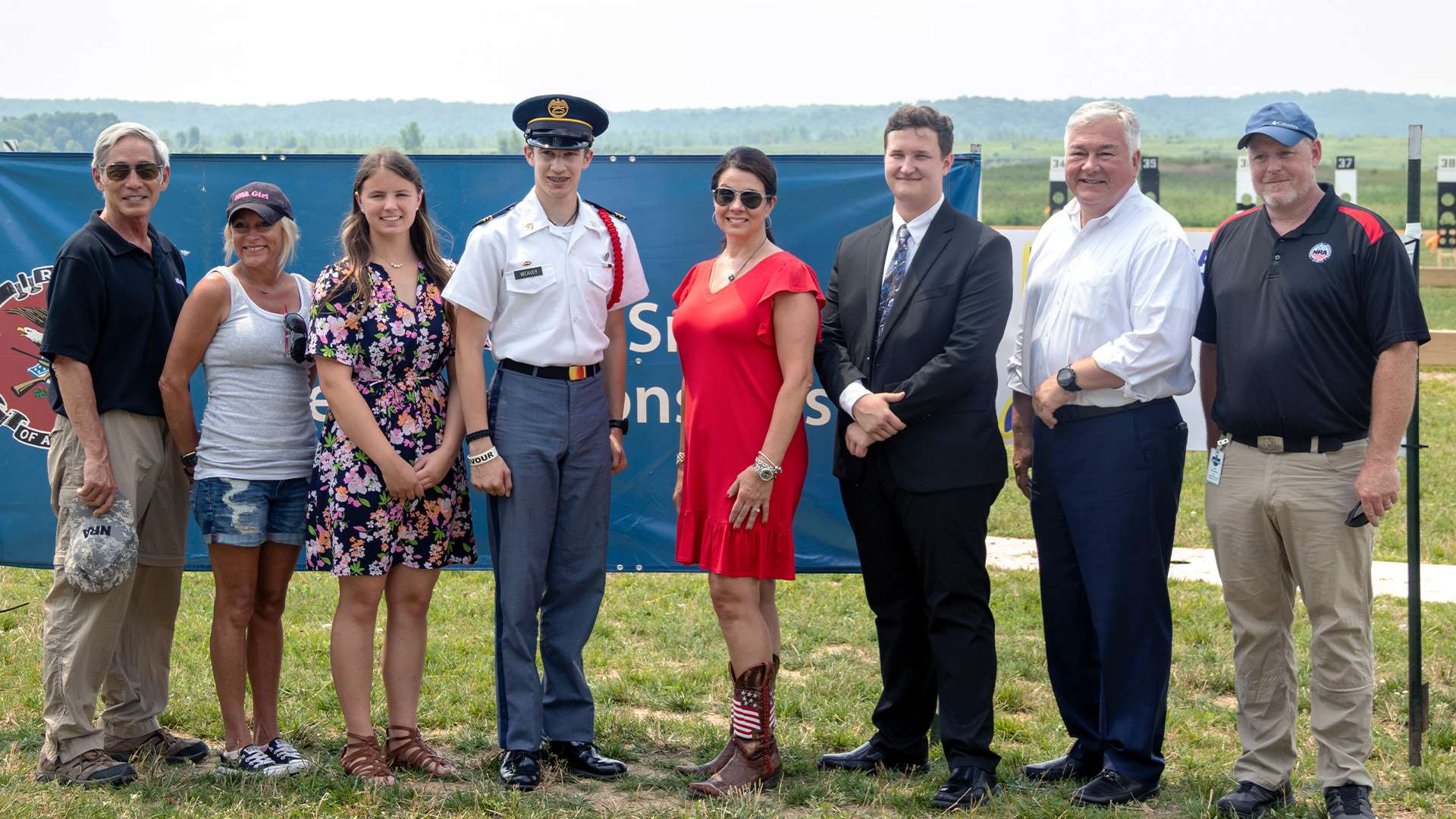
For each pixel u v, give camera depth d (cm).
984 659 411
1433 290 2531
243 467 409
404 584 417
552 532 418
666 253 516
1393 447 365
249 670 431
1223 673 546
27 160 515
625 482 526
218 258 523
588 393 416
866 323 416
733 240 409
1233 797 397
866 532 427
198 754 439
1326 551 379
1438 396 1373
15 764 421
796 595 694
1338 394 374
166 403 411
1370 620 389
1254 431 387
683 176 512
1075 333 404
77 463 407
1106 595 403
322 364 396
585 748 429
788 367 400
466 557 425
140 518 418
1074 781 429
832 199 509
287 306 421
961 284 402
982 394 406
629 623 639
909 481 405
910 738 436
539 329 408
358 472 400
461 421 414
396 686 421
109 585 398
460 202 518
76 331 396
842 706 505
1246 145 386
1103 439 400
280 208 412
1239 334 388
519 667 412
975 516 405
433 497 413
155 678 443
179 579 446
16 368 520
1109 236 404
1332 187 392
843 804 405
